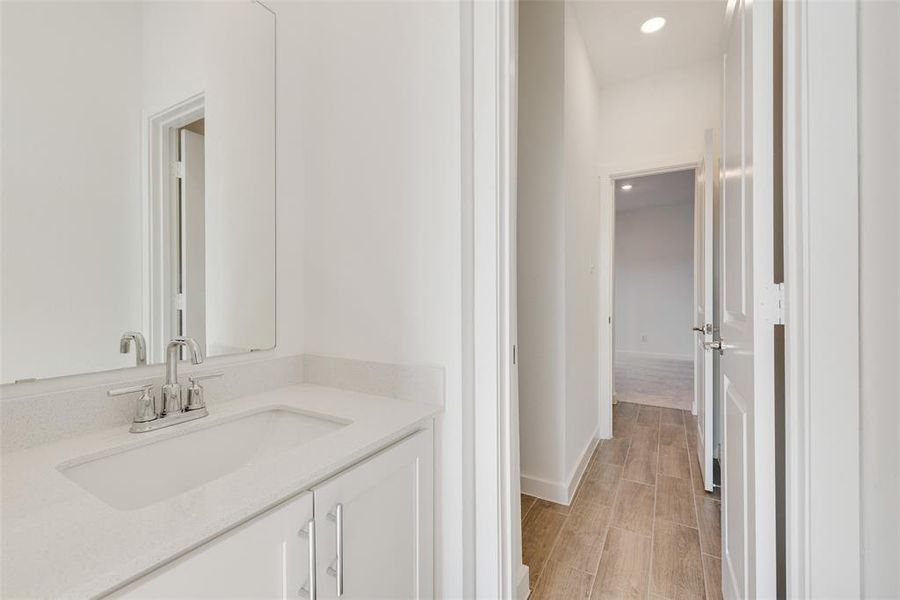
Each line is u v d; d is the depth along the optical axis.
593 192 2.79
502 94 1.09
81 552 0.49
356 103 1.29
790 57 0.72
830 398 0.67
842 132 0.66
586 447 2.50
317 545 0.72
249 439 1.07
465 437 1.10
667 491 2.14
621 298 7.15
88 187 0.90
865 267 0.65
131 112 0.98
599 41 2.45
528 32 2.13
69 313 0.86
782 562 0.82
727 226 1.26
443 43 1.10
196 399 1.00
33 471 0.69
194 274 1.10
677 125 2.72
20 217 0.80
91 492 0.77
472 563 1.12
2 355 0.77
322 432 1.05
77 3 0.88
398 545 0.95
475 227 1.11
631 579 1.49
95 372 0.90
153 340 1.01
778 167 0.83
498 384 1.09
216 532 0.56
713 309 2.21
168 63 1.05
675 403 3.85
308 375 1.40
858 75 0.66
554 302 2.07
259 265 1.28
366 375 1.25
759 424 0.81
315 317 1.40
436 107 1.12
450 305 1.10
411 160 1.17
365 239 1.27
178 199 1.07
